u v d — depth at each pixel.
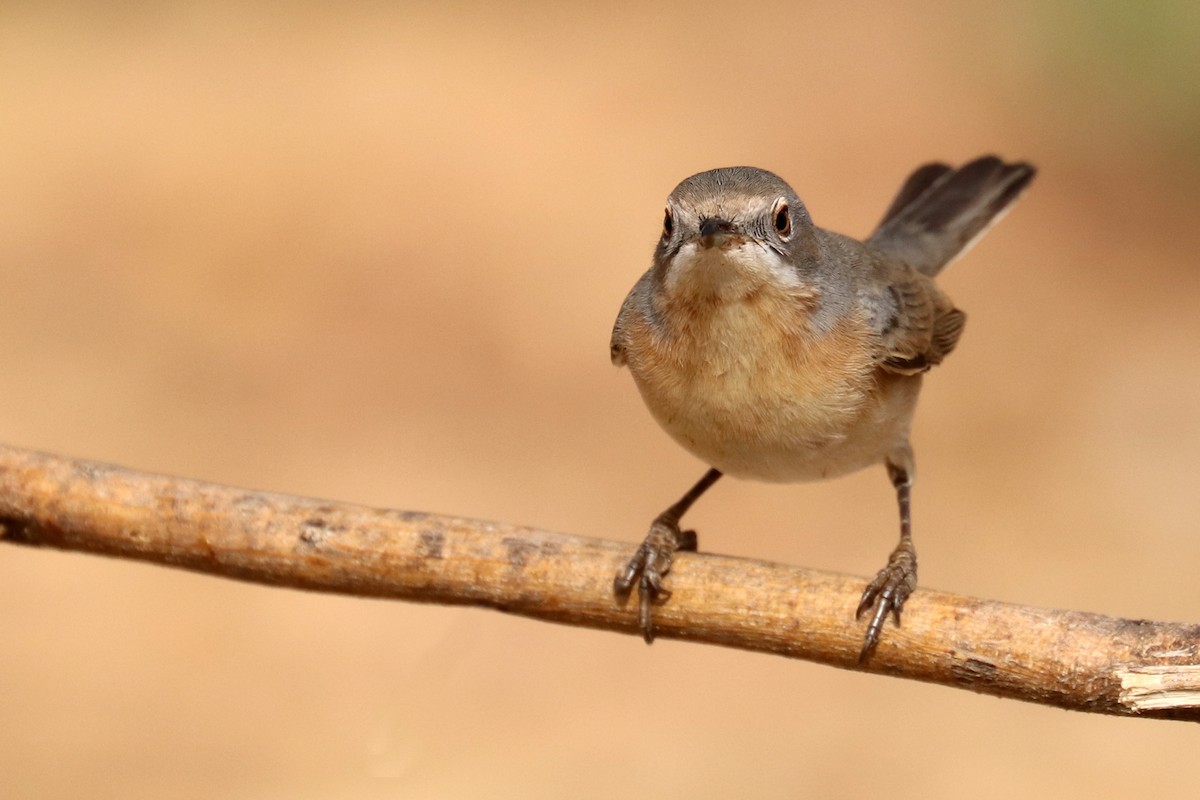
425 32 21.34
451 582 7.00
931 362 8.47
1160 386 14.60
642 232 16.91
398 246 16.77
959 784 11.02
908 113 18.55
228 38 21.09
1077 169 17.45
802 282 7.51
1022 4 19.34
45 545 7.41
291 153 18.31
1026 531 13.24
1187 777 11.02
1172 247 16.41
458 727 11.29
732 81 19.64
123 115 19.12
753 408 7.55
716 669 12.20
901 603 6.46
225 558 7.14
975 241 10.73
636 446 14.57
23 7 21.77
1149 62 17.97
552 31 21.34
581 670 12.00
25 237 16.69
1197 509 13.34
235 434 14.34
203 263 16.44
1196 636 5.89
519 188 17.70
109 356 15.17
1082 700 6.02
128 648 12.01
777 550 13.26
